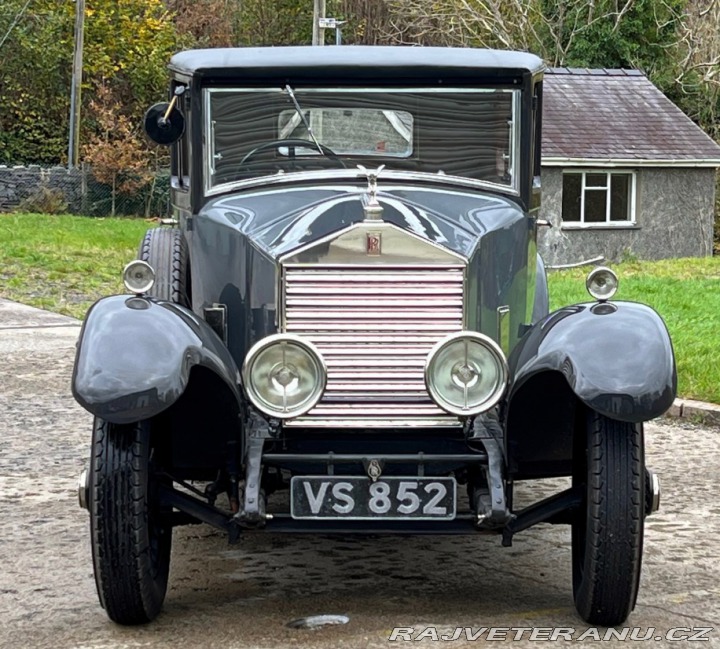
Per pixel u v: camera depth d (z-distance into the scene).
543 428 6.34
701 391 12.20
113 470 5.68
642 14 47.25
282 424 6.02
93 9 48.97
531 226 7.16
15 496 8.66
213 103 7.09
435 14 50.53
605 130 35.88
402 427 6.10
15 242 28.58
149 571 5.80
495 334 6.59
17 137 48.81
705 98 47.84
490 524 5.75
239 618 6.17
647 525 8.07
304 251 6.11
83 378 5.59
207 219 6.83
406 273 6.12
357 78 7.11
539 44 48.34
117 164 42.44
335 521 5.90
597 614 5.95
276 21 61.22
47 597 6.53
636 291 22.00
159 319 5.88
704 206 36.88
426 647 5.75
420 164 7.18
